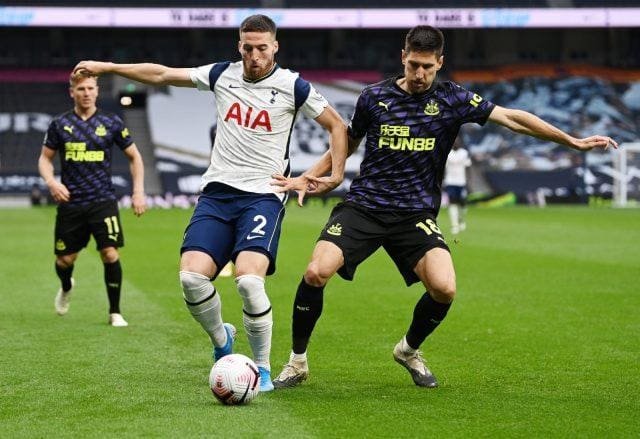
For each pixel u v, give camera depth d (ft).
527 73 281.95
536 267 90.84
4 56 273.75
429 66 36.81
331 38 281.74
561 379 40.91
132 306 64.69
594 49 287.89
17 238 127.24
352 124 39.40
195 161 250.37
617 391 38.50
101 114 56.54
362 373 42.29
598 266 91.45
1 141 247.50
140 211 56.70
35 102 261.24
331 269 37.78
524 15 244.22
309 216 186.50
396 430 31.96
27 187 237.25
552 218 177.17
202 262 37.42
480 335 52.70
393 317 59.88
